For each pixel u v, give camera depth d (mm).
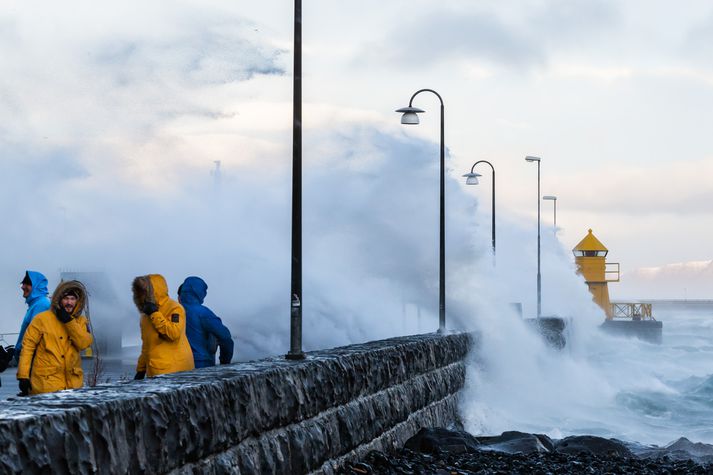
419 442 16203
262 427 9758
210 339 11883
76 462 6582
